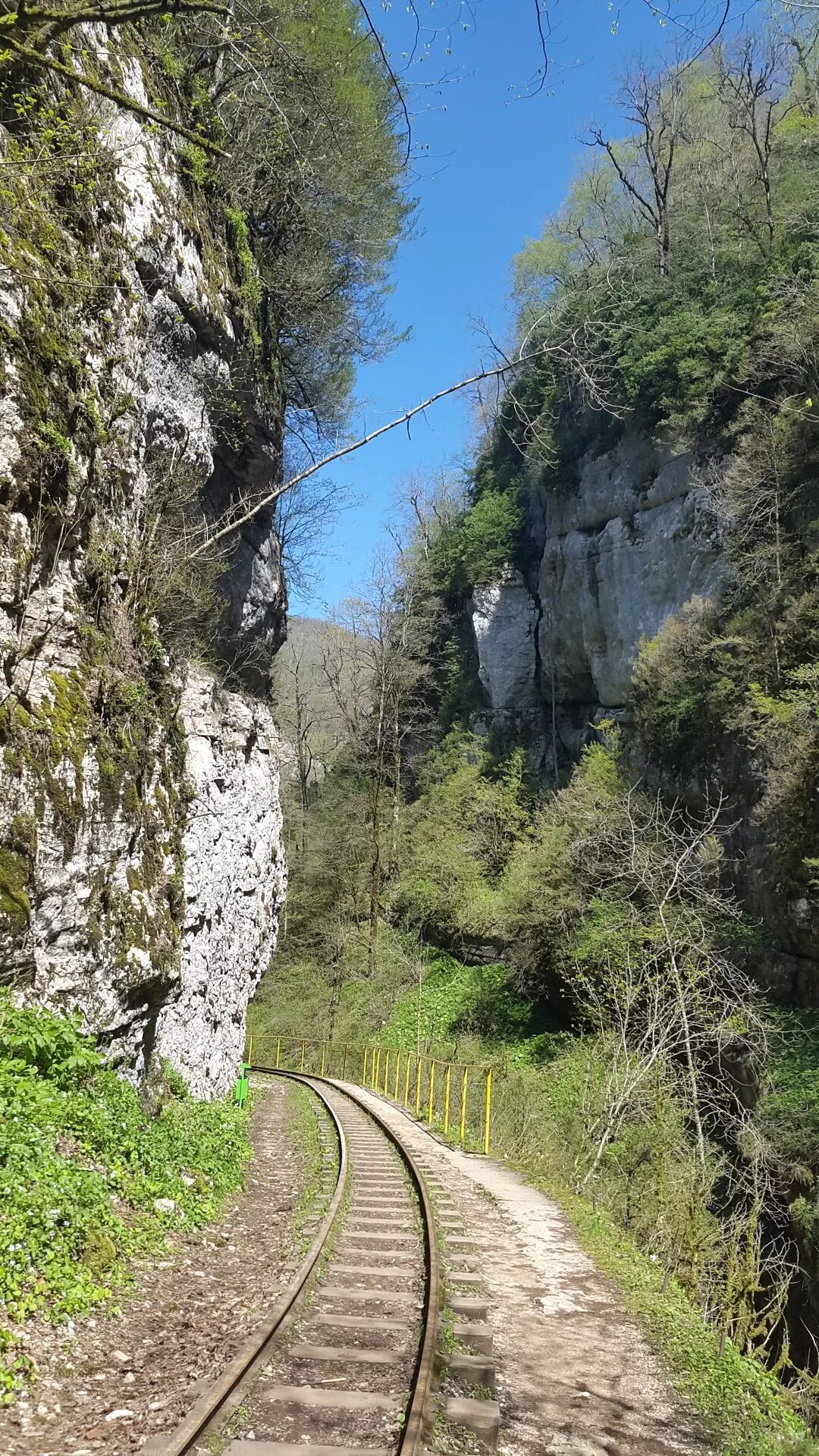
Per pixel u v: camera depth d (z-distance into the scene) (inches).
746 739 850.1
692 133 1354.6
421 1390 208.7
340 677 2028.8
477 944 1353.3
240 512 772.0
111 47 502.6
